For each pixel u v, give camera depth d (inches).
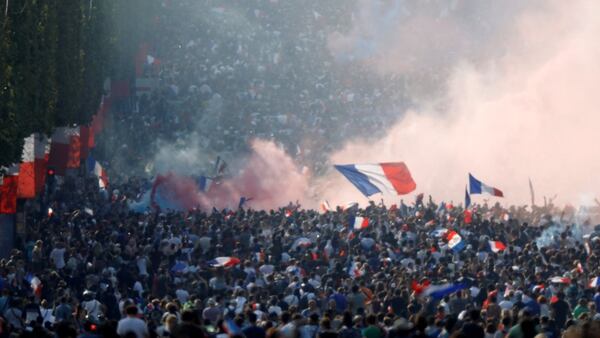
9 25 6904.5
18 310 5418.3
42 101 7687.0
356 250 7185.0
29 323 5167.3
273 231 7647.6
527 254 6840.6
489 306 5497.1
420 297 5502.0
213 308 5393.7
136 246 7263.8
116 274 6643.7
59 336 3924.7
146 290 6510.8
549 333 4315.9
